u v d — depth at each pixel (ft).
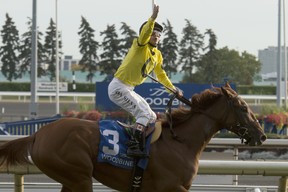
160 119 59.88
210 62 399.24
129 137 56.75
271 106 180.75
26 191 68.39
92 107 184.03
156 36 58.08
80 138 55.62
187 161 57.72
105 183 57.00
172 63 396.78
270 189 69.77
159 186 56.80
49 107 304.50
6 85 449.89
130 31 387.55
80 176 55.36
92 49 440.45
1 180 98.37
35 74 191.11
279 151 102.17
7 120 232.32
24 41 463.83
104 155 55.72
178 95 59.88
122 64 58.23
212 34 398.21
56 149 55.16
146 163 56.44
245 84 460.96
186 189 57.98
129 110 57.98
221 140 95.91
